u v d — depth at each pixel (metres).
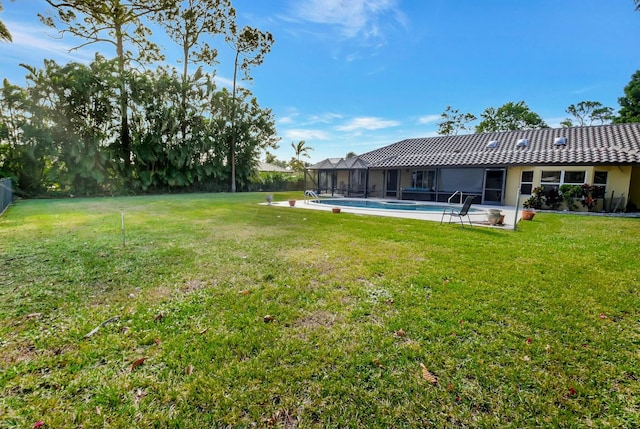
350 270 4.32
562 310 3.07
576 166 13.22
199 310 3.06
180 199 17.44
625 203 12.31
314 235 6.82
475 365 2.21
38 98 16.83
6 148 16.70
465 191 16.41
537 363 2.25
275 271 4.27
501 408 1.84
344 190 21.97
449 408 1.84
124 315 2.94
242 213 10.84
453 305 3.17
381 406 1.85
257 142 28.56
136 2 9.30
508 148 16.25
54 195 18.14
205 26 23.44
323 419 1.75
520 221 9.50
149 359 2.27
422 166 17.36
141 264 4.56
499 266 4.52
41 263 4.57
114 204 14.06
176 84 22.08
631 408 1.84
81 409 1.80
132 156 20.78
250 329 2.70
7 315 2.92
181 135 23.00
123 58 20.16
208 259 4.85
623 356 2.33
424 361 2.26
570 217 10.59
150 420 1.73
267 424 1.72
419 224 8.59
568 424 1.72
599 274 4.16
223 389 1.97
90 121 18.62
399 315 2.96
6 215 9.98
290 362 2.24
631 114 25.22
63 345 2.44
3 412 1.76
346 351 2.38
